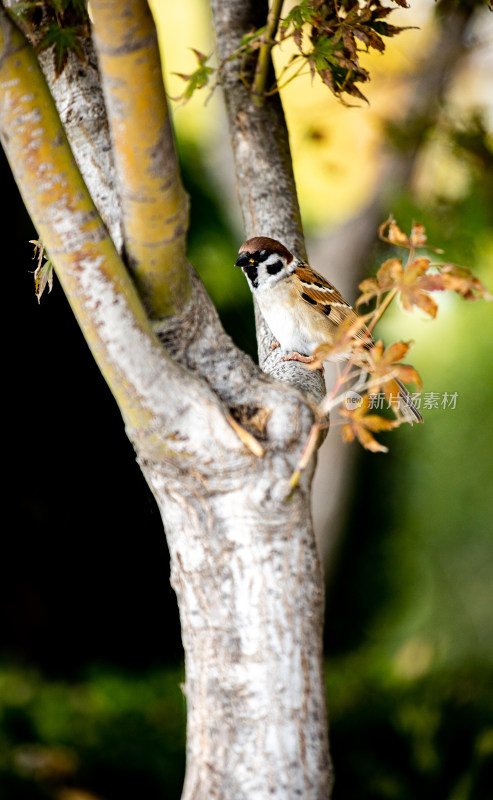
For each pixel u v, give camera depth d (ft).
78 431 42.29
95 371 41.52
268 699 12.12
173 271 12.58
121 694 40.19
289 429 12.74
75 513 43.75
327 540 55.16
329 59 17.06
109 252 12.01
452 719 34.99
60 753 33.94
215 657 12.47
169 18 51.34
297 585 12.46
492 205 36.40
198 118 51.49
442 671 41.42
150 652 45.80
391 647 56.08
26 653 44.21
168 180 11.67
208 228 49.70
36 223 12.12
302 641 12.33
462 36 40.42
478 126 36.11
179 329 13.10
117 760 33.78
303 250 20.57
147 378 12.14
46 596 44.62
